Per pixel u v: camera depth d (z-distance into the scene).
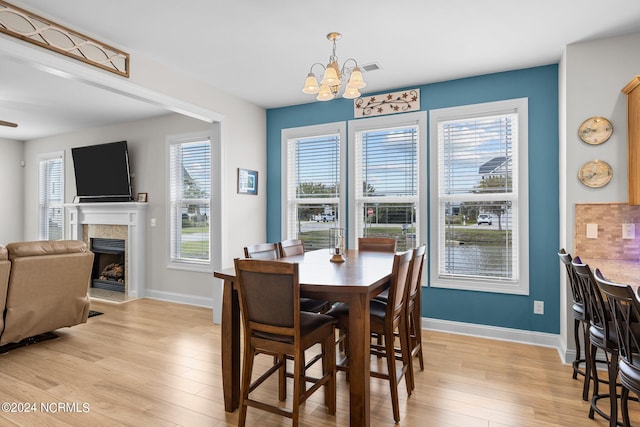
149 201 5.30
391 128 4.15
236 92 4.23
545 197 3.41
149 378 2.73
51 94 4.25
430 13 2.56
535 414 2.25
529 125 3.47
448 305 3.83
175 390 2.56
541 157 3.43
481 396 2.47
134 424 2.14
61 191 6.53
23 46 2.42
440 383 2.67
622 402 1.79
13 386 2.60
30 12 2.46
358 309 2.01
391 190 4.16
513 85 3.54
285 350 1.95
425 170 3.93
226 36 2.91
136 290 5.28
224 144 4.19
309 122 4.61
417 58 3.29
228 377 2.30
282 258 3.07
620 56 2.87
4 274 3.08
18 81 3.83
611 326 2.08
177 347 3.35
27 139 6.85
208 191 4.88
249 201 4.58
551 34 2.84
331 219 4.54
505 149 3.63
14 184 6.92
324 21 2.68
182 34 2.87
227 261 4.19
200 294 4.87
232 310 2.31
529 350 3.30
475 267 3.77
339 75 2.53
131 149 5.47
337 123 4.43
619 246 2.86
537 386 2.61
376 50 3.15
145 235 5.34
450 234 3.88
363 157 4.32
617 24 2.69
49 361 3.03
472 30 2.79
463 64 3.42
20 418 2.19
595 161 2.91
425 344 3.46
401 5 2.46
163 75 3.46
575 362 2.69
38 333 3.39
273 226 4.86
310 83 2.61
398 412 2.16
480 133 3.74
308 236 4.68
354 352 2.02
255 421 2.20
